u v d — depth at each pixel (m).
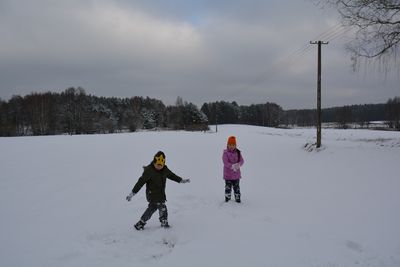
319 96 19.34
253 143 28.16
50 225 6.38
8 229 6.20
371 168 11.73
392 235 5.62
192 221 6.48
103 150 21.33
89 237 5.69
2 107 85.56
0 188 9.87
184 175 12.30
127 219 6.66
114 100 134.62
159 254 4.99
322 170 12.45
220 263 4.69
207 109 136.50
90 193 9.12
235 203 7.89
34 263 4.76
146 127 105.62
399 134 44.75
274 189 9.62
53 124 84.06
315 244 5.31
